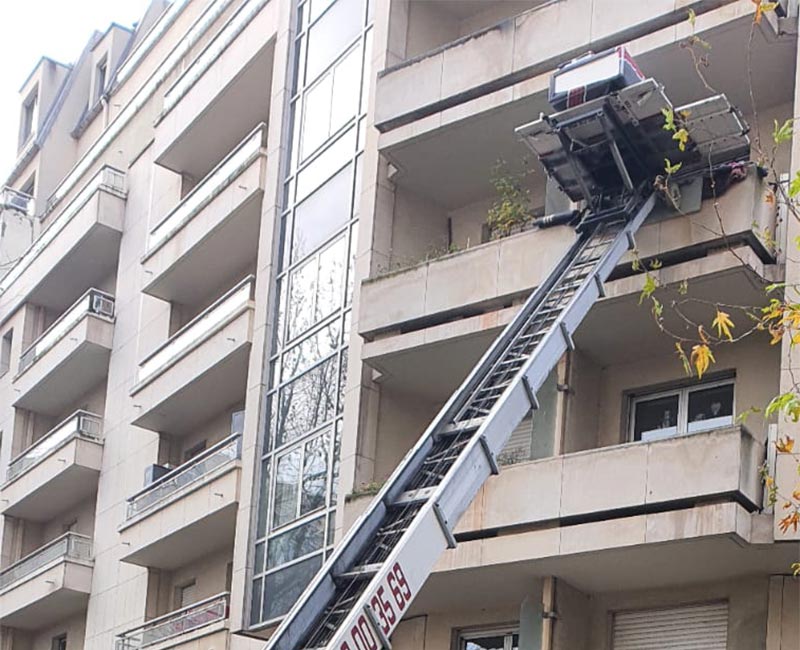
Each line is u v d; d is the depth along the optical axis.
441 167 19.81
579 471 15.72
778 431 14.52
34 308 35.97
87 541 30.02
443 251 20.02
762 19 15.81
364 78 21.11
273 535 20.34
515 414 13.25
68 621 31.20
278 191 22.64
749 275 15.49
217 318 24.45
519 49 18.50
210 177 25.88
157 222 29.88
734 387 16.66
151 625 25.62
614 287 16.17
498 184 19.33
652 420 17.47
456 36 21.45
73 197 35.88
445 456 13.05
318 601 11.95
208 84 26.62
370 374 19.31
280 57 23.52
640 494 15.12
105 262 33.25
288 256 22.05
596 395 17.64
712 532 14.45
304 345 20.94
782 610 14.91
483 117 18.66
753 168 15.62
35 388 33.72
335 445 19.45
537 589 16.52
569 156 15.59
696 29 16.36
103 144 34.41
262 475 21.11
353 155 20.91
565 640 16.28
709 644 15.68
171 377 26.03
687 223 15.80
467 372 18.67
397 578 11.70
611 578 16.12
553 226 17.27
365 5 21.59
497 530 16.34
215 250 26.27
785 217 15.69
